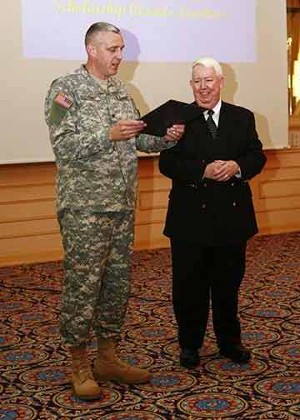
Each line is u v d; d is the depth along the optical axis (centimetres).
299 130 727
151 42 605
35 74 568
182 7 614
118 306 337
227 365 366
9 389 340
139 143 335
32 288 529
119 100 326
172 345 400
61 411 314
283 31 659
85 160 314
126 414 310
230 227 348
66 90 316
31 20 562
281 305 475
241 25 639
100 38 316
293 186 730
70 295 324
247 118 361
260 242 683
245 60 643
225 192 350
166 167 353
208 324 430
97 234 318
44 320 450
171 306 478
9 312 468
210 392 332
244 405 316
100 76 323
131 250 335
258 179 710
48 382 348
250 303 480
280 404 317
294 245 668
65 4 572
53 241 621
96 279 322
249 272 567
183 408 315
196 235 347
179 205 355
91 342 400
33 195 609
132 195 329
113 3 588
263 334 414
